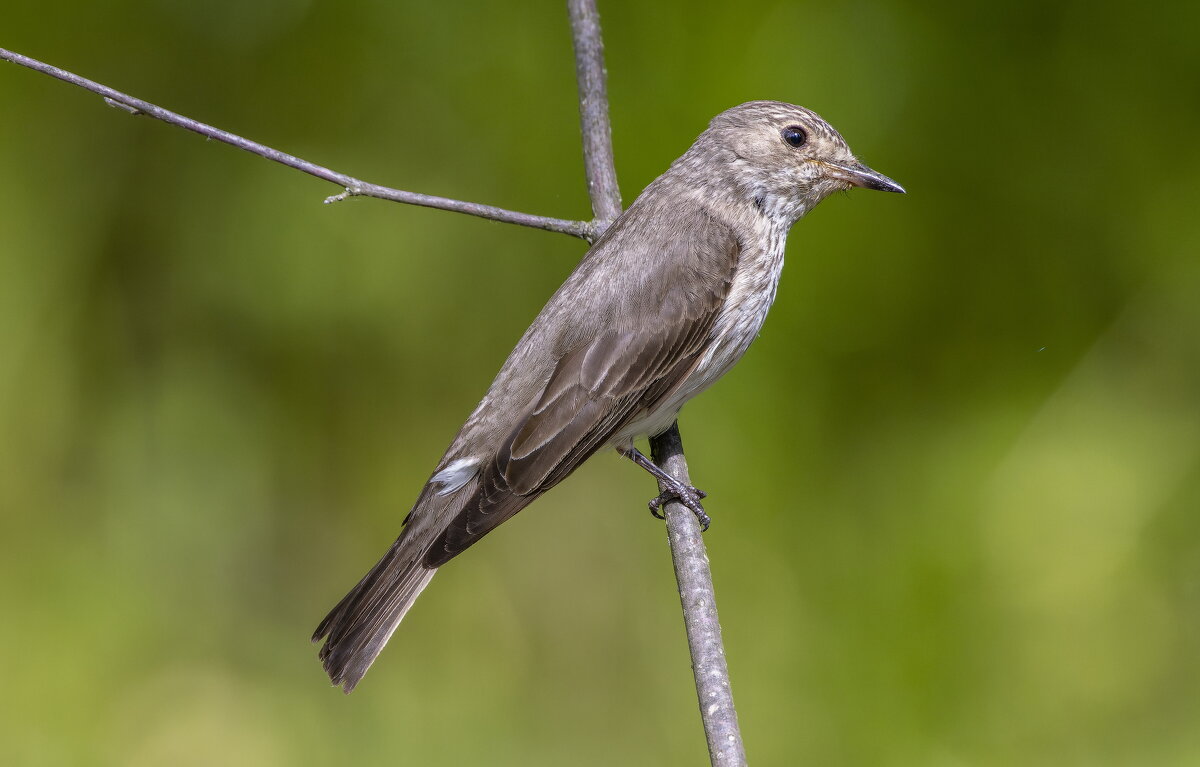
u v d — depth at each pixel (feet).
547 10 41.78
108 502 39.78
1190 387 38.01
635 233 27.81
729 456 38.29
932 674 35.40
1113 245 39.45
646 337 26.78
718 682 23.34
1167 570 35.88
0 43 40.42
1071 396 38.24
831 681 35.83
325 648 25.46
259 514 40.70
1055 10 40.04
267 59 41.88
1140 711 34.68
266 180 41.39
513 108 41.60
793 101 39.47
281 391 41.65
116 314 40.93
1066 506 36.63
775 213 28.99
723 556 37.63
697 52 40.01
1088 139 39.88
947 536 36.73
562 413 26.32
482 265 41.70
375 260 41.29
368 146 41.86
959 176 39.81
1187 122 39.73
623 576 40.19
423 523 26.43
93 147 41.04
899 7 40.01
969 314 39.58
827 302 39.24
